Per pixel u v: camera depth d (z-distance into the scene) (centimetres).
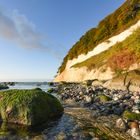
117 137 941
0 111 1221
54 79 11888
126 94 2242
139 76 2945
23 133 1002
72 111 1541
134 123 1057
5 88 5275
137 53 5125
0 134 981
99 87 3338
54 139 917
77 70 7869
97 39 9319
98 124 1157
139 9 8762
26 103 1173
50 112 1290
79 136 955
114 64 5609
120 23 8812
